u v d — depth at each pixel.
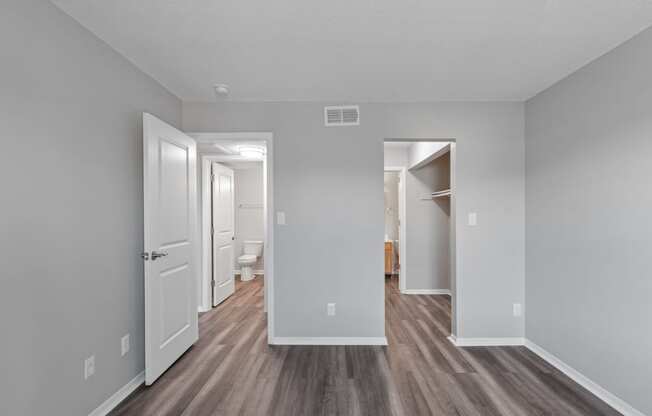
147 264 2.30
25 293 1.53
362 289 3.12
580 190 2.41
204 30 1.94
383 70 2.48
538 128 2.91
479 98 3.05
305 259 3.13
